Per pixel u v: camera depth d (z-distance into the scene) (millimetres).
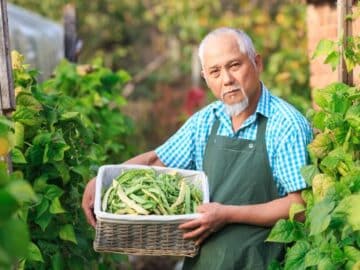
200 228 2828
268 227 2934
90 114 4582
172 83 12953
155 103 12234
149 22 13227
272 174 2961
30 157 3078
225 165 3043
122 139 5035
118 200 2908
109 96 4746
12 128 2893
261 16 8242
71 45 5422
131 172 3064
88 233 3457
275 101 3031
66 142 3332
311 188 2854
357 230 2477
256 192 2965
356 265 2381
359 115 2680
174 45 12383
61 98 3482
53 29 8508
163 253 2836
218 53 2947
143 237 2803
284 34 7621
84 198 3156
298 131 2902
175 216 2783
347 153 2719
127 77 4824
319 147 2795
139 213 2832
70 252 3346
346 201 2389
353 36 2891
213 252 2947
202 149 3227
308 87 6562
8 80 2719
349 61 2859
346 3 2879
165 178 3059
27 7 12672
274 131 2955
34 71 3441
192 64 11961
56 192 3090
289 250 2801
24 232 1488
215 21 9312
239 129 3045
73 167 3277
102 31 13109
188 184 3117
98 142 4086
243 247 2918
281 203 2881
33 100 3072
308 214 2740
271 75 7016
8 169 2695
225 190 3008
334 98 2752
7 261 1445
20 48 7441
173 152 3309
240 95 2955
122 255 3906
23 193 1607
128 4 13078
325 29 4035
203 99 7969
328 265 2545
